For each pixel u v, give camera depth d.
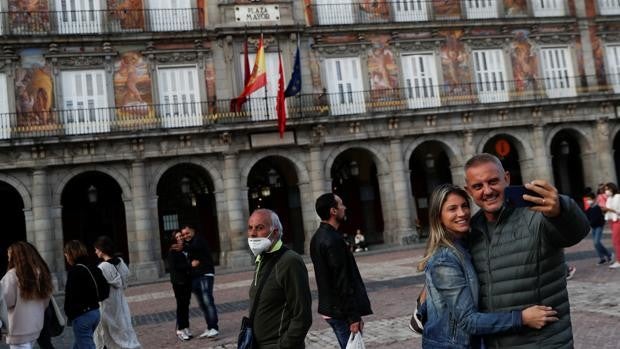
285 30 33.03
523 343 3.98
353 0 34.84
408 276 20.05
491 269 4.15
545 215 3.82
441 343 4.30
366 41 34.56
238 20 32.56
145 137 30.16
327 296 7.16
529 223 4.06
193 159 31.33
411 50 35.28
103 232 34.09
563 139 40.56
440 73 35.44
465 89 35.59
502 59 36.66
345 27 34.03
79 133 29.88
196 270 12.66
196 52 32.12
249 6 32.84
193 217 35.59
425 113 33.97
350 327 7.01
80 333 8.54
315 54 33.81
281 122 30.31
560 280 4.08
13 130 28.98
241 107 32.12
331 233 7.34
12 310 7.61
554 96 37.12
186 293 12.66
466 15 36.38
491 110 35.25
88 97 30.48
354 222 37.81
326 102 33.28
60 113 29.81
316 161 32.62
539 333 3.95
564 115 36.72
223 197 31.56
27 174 29.03
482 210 4.32
